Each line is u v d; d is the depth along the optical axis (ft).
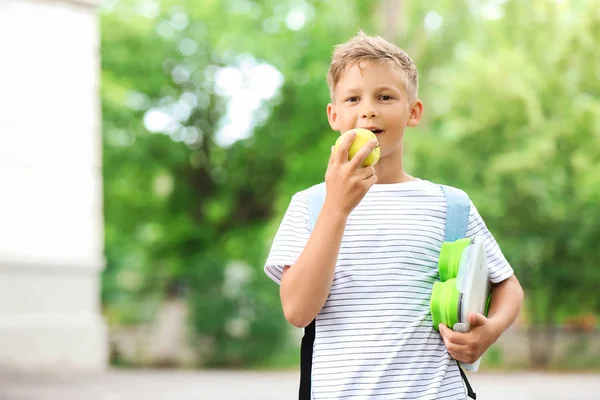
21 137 54.60
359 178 9.80
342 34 84.28
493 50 65.82
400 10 74.13
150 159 88.69
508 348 63.82
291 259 10.73
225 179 91.56
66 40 56.80
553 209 61.93
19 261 53.52
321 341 10.25
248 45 84.69
